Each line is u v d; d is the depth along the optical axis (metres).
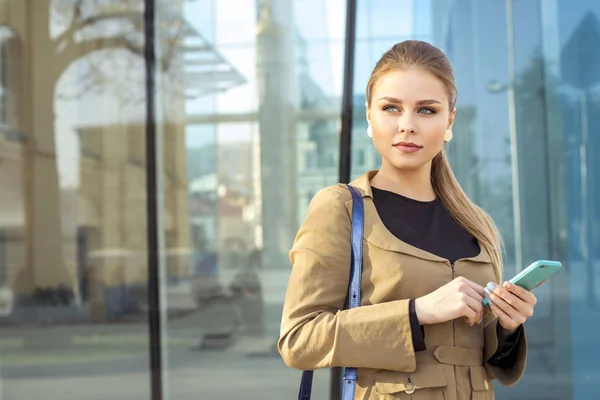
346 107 4.23
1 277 4.32
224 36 4.29
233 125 4.29
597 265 4.18
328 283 1.62
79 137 4.30
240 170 4.29
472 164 4.22
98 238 4.30
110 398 4.30
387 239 1.63
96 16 4.30
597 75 4.17
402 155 1.66
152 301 4.30
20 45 4.32
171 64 4.29
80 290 4.31
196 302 4.30
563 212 4.19
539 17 4.18
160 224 4.30
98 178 4.30
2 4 4.32
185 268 4.30
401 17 4.20
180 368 4.31
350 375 1.59
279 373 4.28
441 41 4.20
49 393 4.32
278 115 4.27
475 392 1.63
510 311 1.51
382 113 1.68
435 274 1.62
